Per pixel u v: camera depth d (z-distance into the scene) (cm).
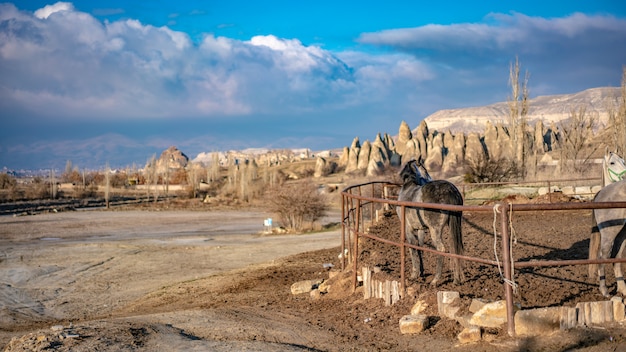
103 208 10375
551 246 1566
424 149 19700
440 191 1052
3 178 15388
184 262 3325
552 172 4059
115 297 2388
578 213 2388
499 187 3384
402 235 1064
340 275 1445
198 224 7081
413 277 1152
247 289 1859
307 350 873
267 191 5738
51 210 9856
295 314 1219
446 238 1712
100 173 18700
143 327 1055
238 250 3688
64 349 880
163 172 18325
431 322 928
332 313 1170
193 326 1089
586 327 804
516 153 4188
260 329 1046
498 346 779
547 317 800
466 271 1223
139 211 9650
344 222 1591
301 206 5469
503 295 938
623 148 4019
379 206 4009
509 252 802
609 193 930
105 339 938
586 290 960
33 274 3155
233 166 14450
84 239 5450
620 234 943
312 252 2836
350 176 15500
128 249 4153
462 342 817
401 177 1208
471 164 4172
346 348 878
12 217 8512
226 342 938
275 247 3691
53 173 14150
